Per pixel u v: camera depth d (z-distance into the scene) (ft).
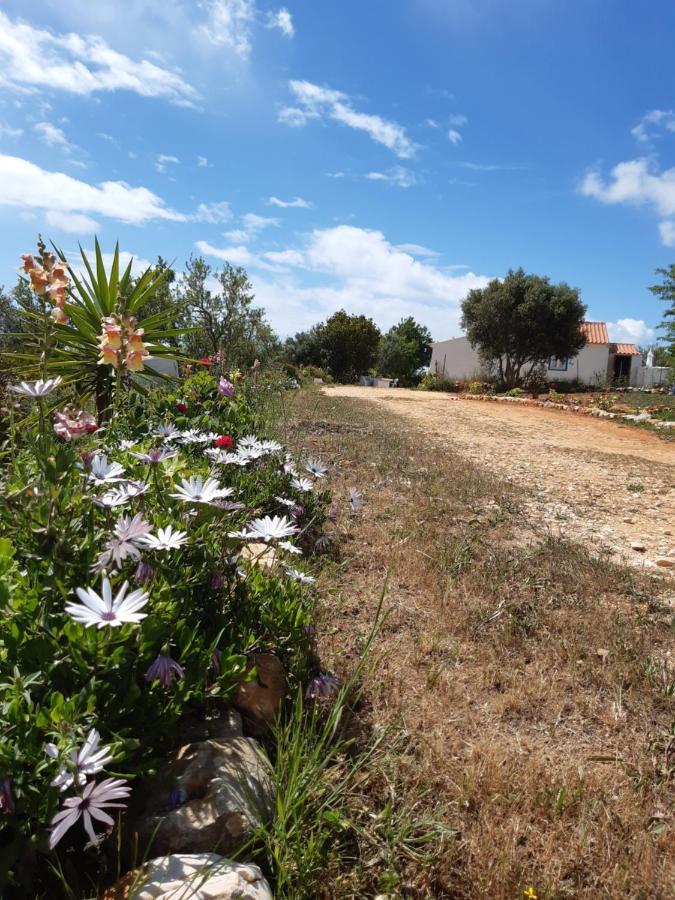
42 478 5.61
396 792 5.91
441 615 9.85
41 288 7.39
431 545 12.94
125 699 4.80
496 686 8.14
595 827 5.67
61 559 5.23
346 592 10.43
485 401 72.90
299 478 12.55
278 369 36.96
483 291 101.81
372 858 5.10
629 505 19.93
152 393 14.76
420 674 8.14
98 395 16.22
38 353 15.66
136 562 5.91
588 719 7.53
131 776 4.21
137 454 7.47
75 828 4.83
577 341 98.84
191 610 6.31
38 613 4.89
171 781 5.13
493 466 25.70
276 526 7.16
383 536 13.29
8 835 4.21
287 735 5.83
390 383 130.00
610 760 6.74
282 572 8.04
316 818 5.31
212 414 15.37
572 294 97.19
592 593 11.28
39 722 4.13
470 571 11.77
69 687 4.74
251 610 6.86
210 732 5.91
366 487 17.98
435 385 107.24
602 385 105.70
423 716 7.16
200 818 4.87
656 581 12.28
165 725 5.12
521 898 4.91
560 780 6.30
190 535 6.45
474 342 103.09
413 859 5.21
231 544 7.11
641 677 8.35
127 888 4.25
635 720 7.54
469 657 8.75
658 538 16.12
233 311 56.13
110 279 16.83
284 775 5.40
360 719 7.02
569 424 48.91
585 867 5.30
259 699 6.48
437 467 22.26
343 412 40.01
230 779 5.23
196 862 4.47
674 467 29.04
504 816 5.79
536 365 106.01
